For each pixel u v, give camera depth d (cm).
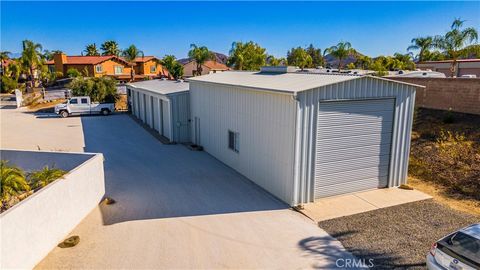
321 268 703
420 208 984
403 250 761
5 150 1157
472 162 1212
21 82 6272
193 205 1025
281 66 1520
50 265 706
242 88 1220
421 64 4344
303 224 895
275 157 1081
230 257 743
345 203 1026
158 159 1561
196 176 1307
